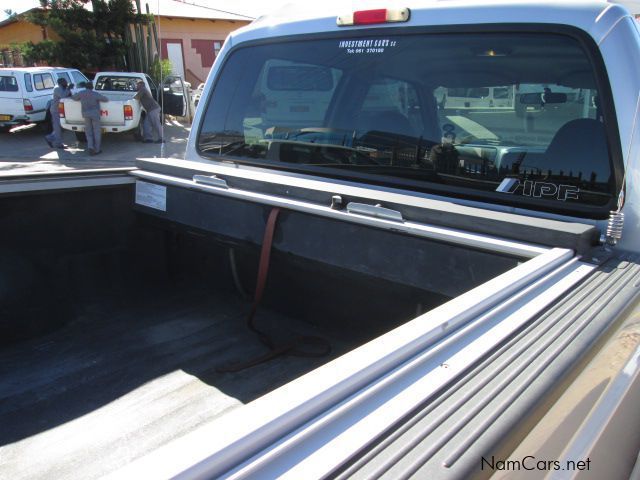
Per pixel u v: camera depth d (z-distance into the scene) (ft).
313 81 8.80
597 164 6.33
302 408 2.89
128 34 64.54
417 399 3.20
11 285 8.41
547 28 6.64
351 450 2.79
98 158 42.73
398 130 7.92
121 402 6.81
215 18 79.10
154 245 10.09
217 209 8.27
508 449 3.11
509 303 4.40
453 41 7.40
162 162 9.50
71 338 8.44
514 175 6.92
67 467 5.68
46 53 64.34
